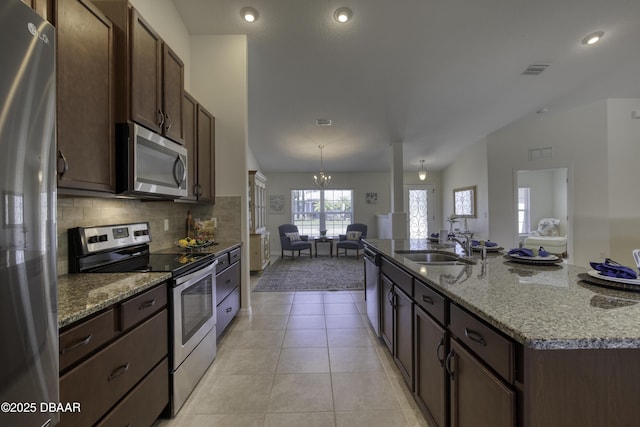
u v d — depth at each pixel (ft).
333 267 19.03
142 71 5.53
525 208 25.48
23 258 2.23
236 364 6.95
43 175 2.42
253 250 17.11
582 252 14.64
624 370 2.51
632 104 13.74
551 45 9.81
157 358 4.73
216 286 7.50
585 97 13.50
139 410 4.21
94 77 4.54
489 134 17.52
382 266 7.77
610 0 7.94
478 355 3.26
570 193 14.92
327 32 9.43
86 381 3.23
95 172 4.54
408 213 25.85
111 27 4.95
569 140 14.89
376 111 14.40
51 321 2.48
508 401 2.69
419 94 12.96
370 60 10.71
